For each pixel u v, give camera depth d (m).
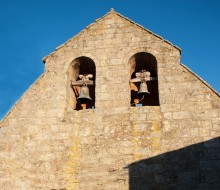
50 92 16.31
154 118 15.12
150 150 14.45
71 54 17.09
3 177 14.66
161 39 16.75
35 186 14.36
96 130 15.22
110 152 14.66
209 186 13.51
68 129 15.39
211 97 15.11
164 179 13.84
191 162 13.97
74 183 14.26
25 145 15.22
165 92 15.54
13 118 15.88
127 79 16.20
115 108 15.59
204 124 14.62
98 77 16.36
